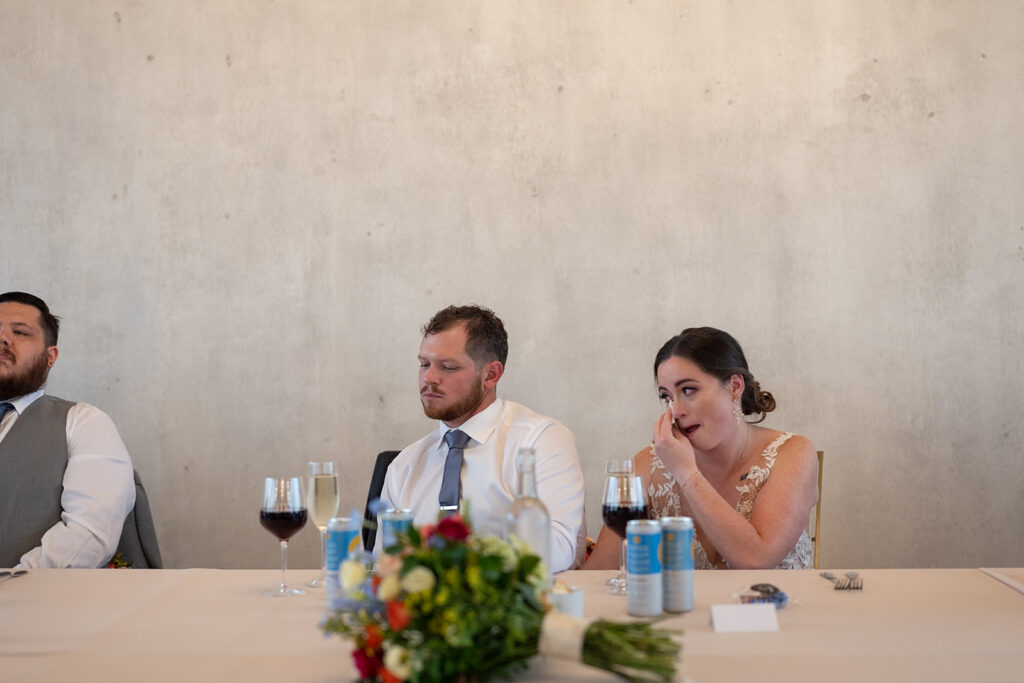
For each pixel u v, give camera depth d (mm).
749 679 1294
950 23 3562
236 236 3650
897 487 3535
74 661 1421
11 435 2842
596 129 3602
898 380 3545
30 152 3670
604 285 3588
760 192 3574
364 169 3639
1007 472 3520
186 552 3625
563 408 3586
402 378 3617
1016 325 3533
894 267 3553
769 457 2361
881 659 1377
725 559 2150
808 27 3584
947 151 3551
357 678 1322
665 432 2207
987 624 1561
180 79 3668
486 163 3615
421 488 2576
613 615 1625
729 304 3572
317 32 3654
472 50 3633
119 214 3654
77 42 3680
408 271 3625
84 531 2713
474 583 1171
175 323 3643
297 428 3625
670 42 3602
